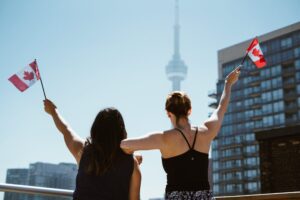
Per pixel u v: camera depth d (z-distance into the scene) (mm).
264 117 107938
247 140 110250
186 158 3172
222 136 116562
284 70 105688
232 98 116938
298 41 103938
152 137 3193
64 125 3619
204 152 3248
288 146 38438
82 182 3143
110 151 3158
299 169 37312
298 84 102438
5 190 3924
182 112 3350
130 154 3254
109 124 3230
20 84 4051
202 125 3389
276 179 38688
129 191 3234
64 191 4141
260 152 40281
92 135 3232
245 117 112375
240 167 109500
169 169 3182
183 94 3424
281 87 105375
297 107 101688
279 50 107625
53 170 136750
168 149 3197
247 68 114812
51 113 3752
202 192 3121
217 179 114125
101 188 3096
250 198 4098
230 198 4203
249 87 113312
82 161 3215
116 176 3131
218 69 122625
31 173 144750
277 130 39438
